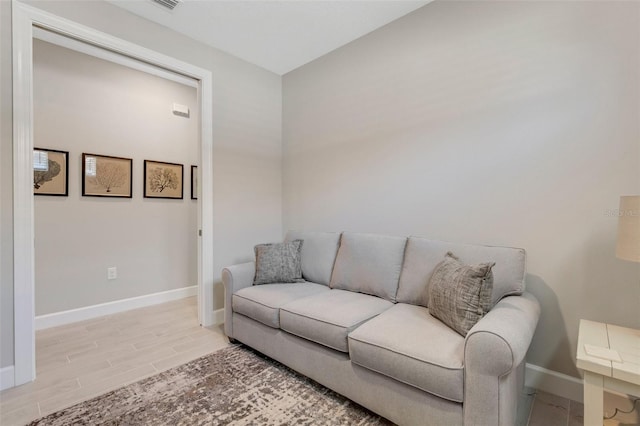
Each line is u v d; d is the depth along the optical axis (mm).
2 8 1827
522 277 1690
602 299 1649
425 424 1333
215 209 2908
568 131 1731
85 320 2963
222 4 2297
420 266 2016
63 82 2869
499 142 1974
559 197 1766
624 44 1570
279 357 2012
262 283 2498
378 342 1456
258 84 3268
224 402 1681
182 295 3756
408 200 2432
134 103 3357
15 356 1851
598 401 1162
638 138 1544
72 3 2096
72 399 1714
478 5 2055
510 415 1292
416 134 2379
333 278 2438
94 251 3059
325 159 3049
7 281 1843
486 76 2025
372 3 2297
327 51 2982
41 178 2744
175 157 3699
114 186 3195
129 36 2371
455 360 1258
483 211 2047
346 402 1688
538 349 1837
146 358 2193
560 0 1747
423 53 2332
